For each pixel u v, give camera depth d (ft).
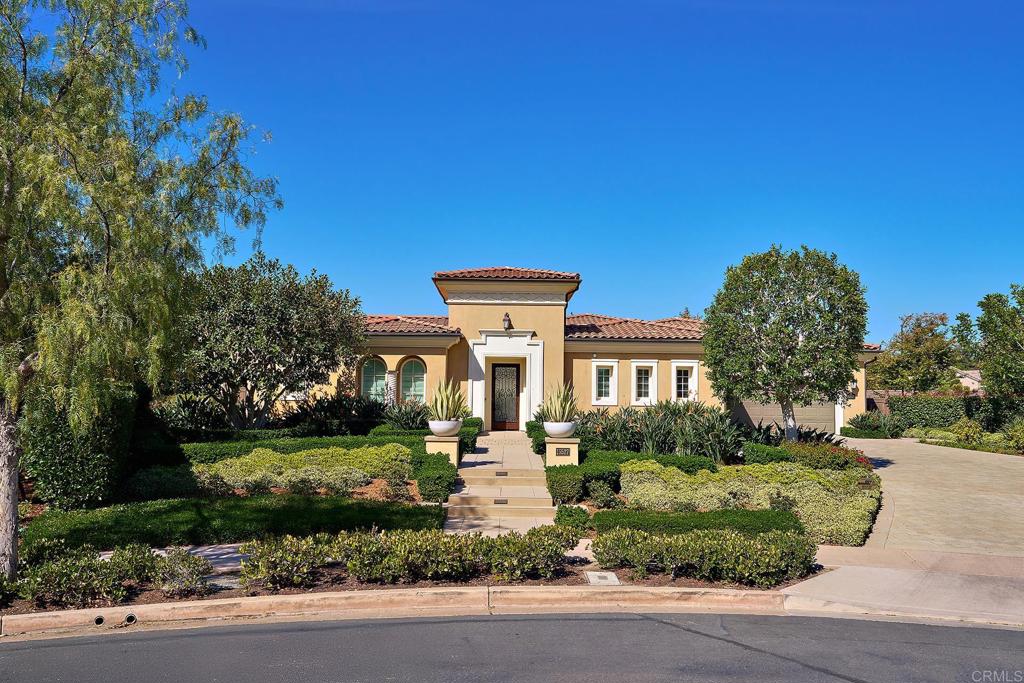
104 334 21.54
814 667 18.56
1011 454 73.67
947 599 25.13
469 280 72.95
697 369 76.38
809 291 55.72
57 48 25.29
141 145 27.14
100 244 23.22
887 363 130.72
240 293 51.70
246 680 17.48
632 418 56.24
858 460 49.49
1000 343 78.18
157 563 24.66
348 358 58.08
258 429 56.29
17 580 23.34
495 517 40.11
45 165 21.81
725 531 29.58
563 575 26.94
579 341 75.61
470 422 67.77
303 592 24.43
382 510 37.60
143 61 27.17
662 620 22.85
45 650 19.90
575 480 41.47
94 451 38.47
